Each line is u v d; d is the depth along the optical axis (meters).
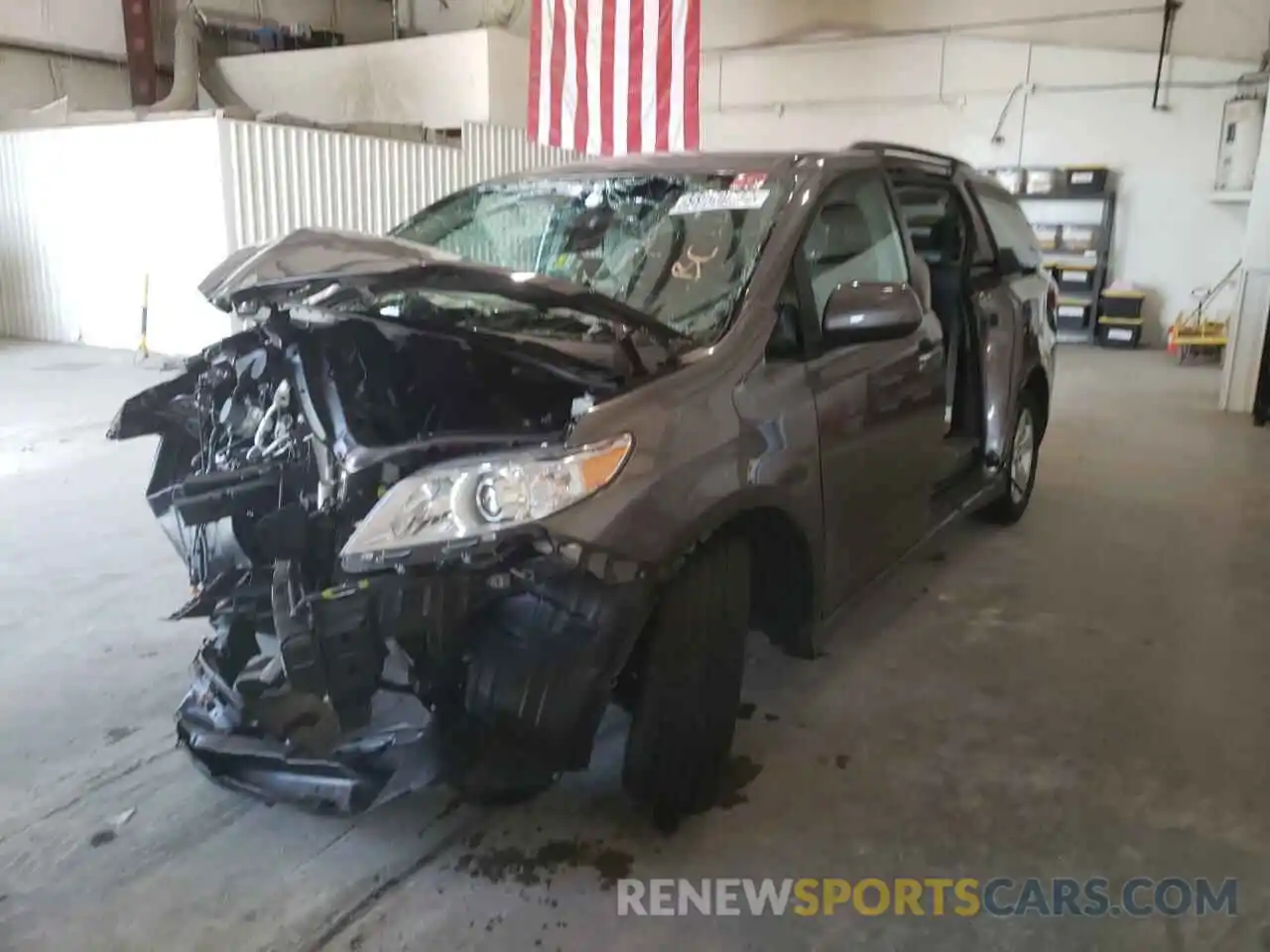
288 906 2.16
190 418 2.92
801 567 2.70
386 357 2.45
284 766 2.21
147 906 2.16
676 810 2.41
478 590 2.01
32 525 4.78
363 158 11.02
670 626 2.24
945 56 14.30
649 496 2.09
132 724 2.95
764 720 3.00
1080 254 13.76
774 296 2.64
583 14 8.96
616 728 2.88
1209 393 9.56
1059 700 3.14
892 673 3.33
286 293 2.24
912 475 3.32
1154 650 3.54
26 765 2.73
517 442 2.08
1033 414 5.02
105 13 13.65
